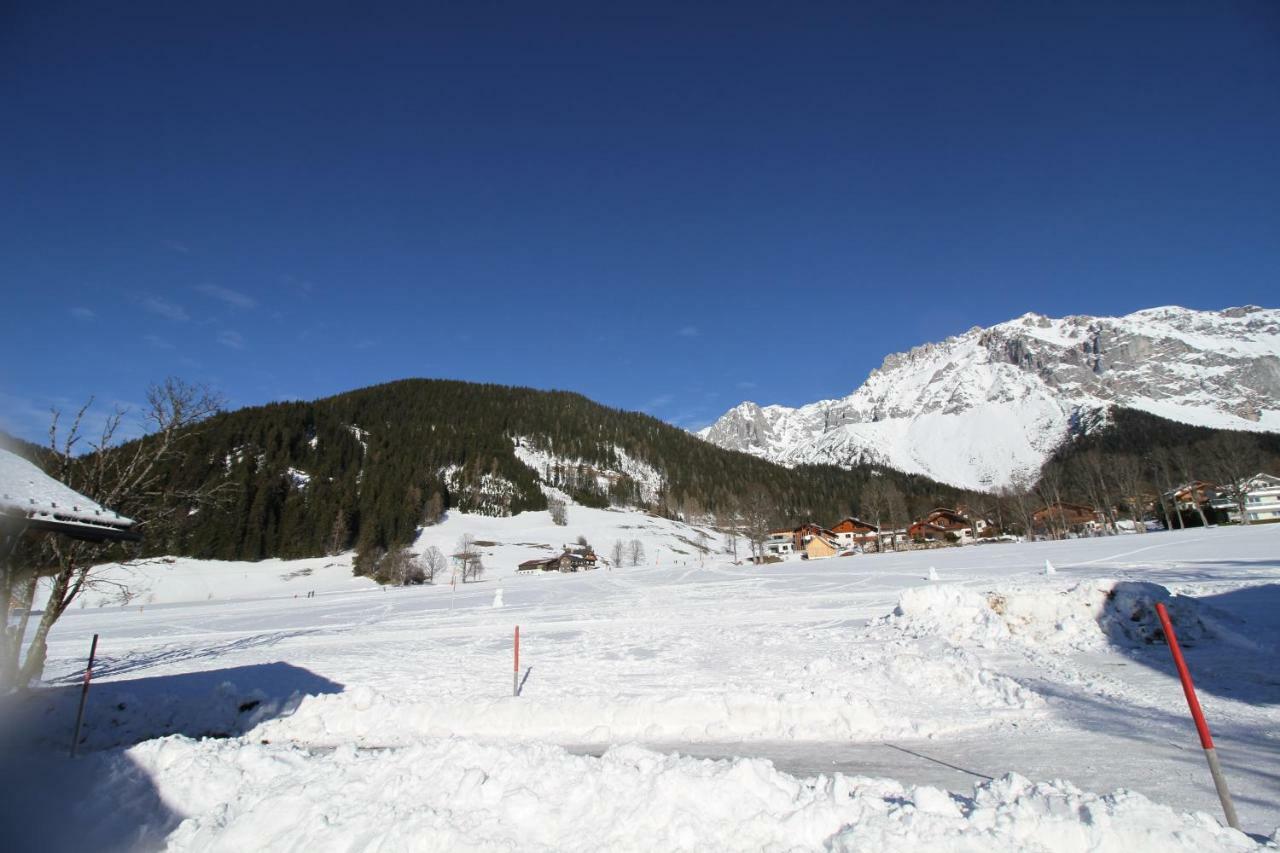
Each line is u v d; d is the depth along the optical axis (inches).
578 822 225.0
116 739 469.7
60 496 356.5
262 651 892.0
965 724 388.2
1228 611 644.7
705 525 6771.7
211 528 3993.6
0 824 265.6
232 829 244.2
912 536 4291.3
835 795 231.3
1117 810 199.2
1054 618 603.2
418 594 2183.8
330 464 5654.5
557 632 943.7
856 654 605.0
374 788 261.0
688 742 386.9
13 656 533.3
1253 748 303.3
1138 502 3235.7
